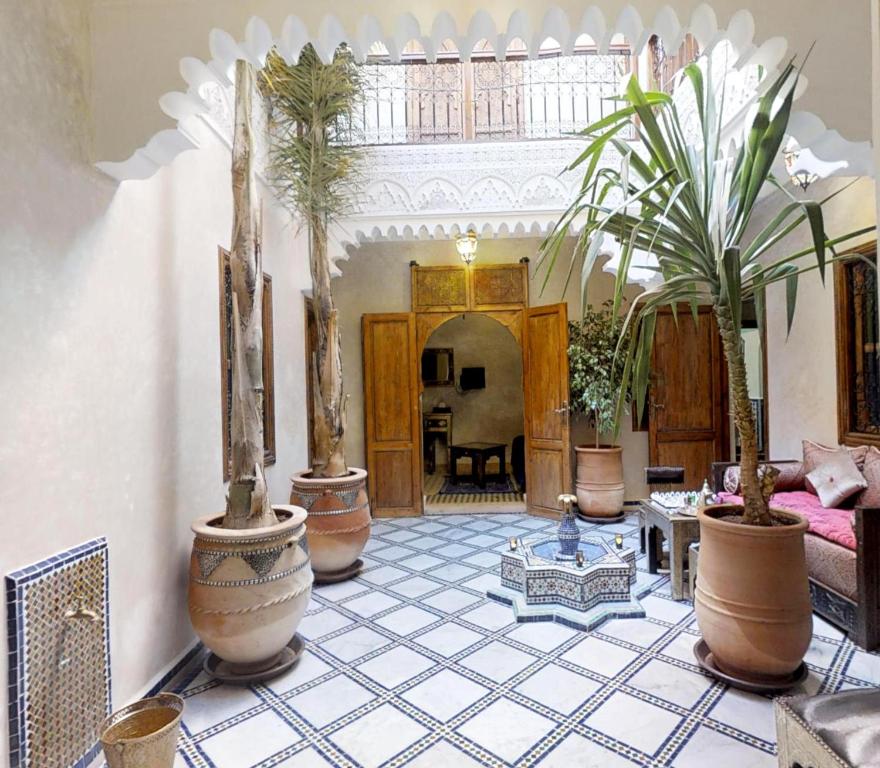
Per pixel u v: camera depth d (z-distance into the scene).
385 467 5.69
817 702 1.42
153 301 2.37
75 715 1.79
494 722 2.07
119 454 2.12
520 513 5.73
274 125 3.79
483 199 4.77
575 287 5.82
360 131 4.49
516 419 8.40
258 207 2.68
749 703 2.15
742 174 2.04
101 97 1.97
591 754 1.87
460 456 7.86
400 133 5.14
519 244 5.91
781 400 4.51
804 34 1.89
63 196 1.83
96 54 1.96
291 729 2.06
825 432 3.97
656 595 3.32
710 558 2.32
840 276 3.75
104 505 2.02
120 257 2.14
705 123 2.13
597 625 2.89
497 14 1.89
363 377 5.88
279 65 3.44
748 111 3.21
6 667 1.55
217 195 3.02
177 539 2.55
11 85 1.61
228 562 2.34
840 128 1.93
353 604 3.27
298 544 2.54
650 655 2.56
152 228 2.37
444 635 2.83
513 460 7.66
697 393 5.63
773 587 2.15
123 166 2.02
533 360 5.63
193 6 1.93
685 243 2.16
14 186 1.62
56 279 1.79
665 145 2.09
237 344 2.56
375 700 2.24
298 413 4.59
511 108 5.20
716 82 3.63
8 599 1.57
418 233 4.96
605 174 2.23
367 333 5.75
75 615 1.71
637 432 5.71
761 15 1.88
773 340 4.62
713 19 1.90
